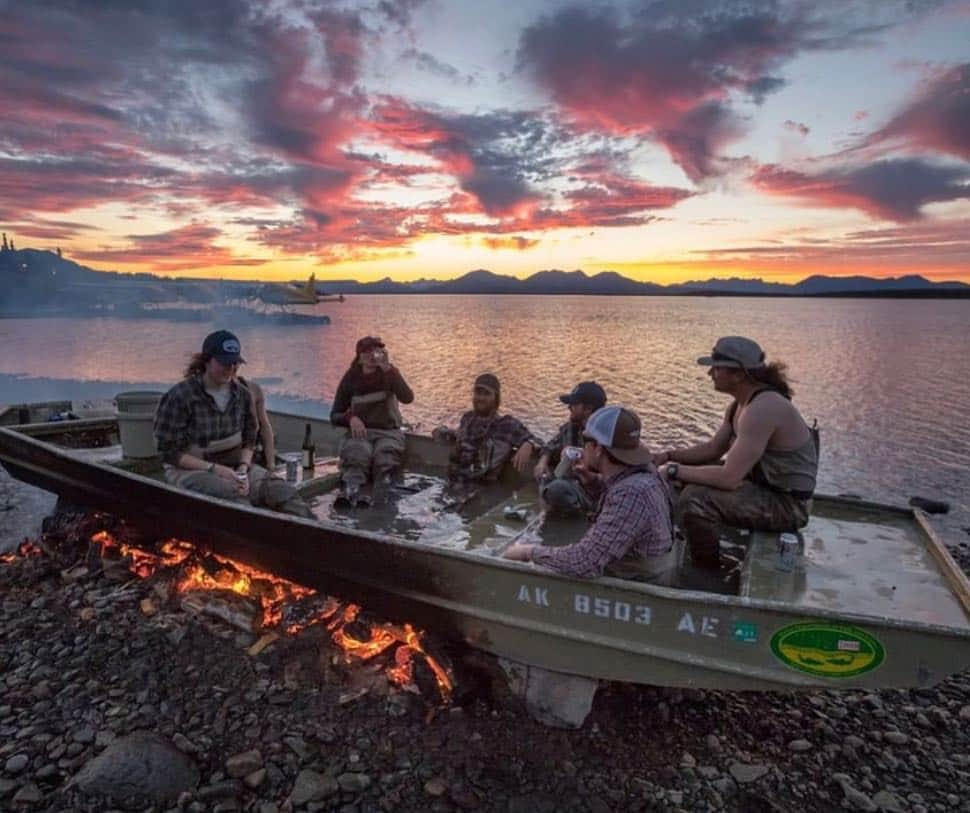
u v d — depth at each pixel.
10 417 6.63
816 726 3.28
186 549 4.72
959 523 8.15
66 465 4.92
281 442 6.62
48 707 3.21
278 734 3.04
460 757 2.92
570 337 47.16
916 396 19.42
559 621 2.93
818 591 2.91
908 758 3.10
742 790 2.82
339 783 2.75
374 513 4.52
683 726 3.23
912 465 11.66
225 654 3.63
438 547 3.16
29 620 4.05
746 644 2.62
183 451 4.32
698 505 3.39
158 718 3.14
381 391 5.47
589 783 2.82
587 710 3.04
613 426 2.80
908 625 2.42
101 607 4.14
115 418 6.30
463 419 5.25
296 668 3.50
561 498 4.13
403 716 3.18
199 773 2.79
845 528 3.71
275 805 2.64
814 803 2.77
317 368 23.61
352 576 3.52
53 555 4.99
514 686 3.18
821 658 2.55
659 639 2.75
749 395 3.44
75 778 2.68
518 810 2.66
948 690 3.70
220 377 4.30
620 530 2.74
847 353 35.19
